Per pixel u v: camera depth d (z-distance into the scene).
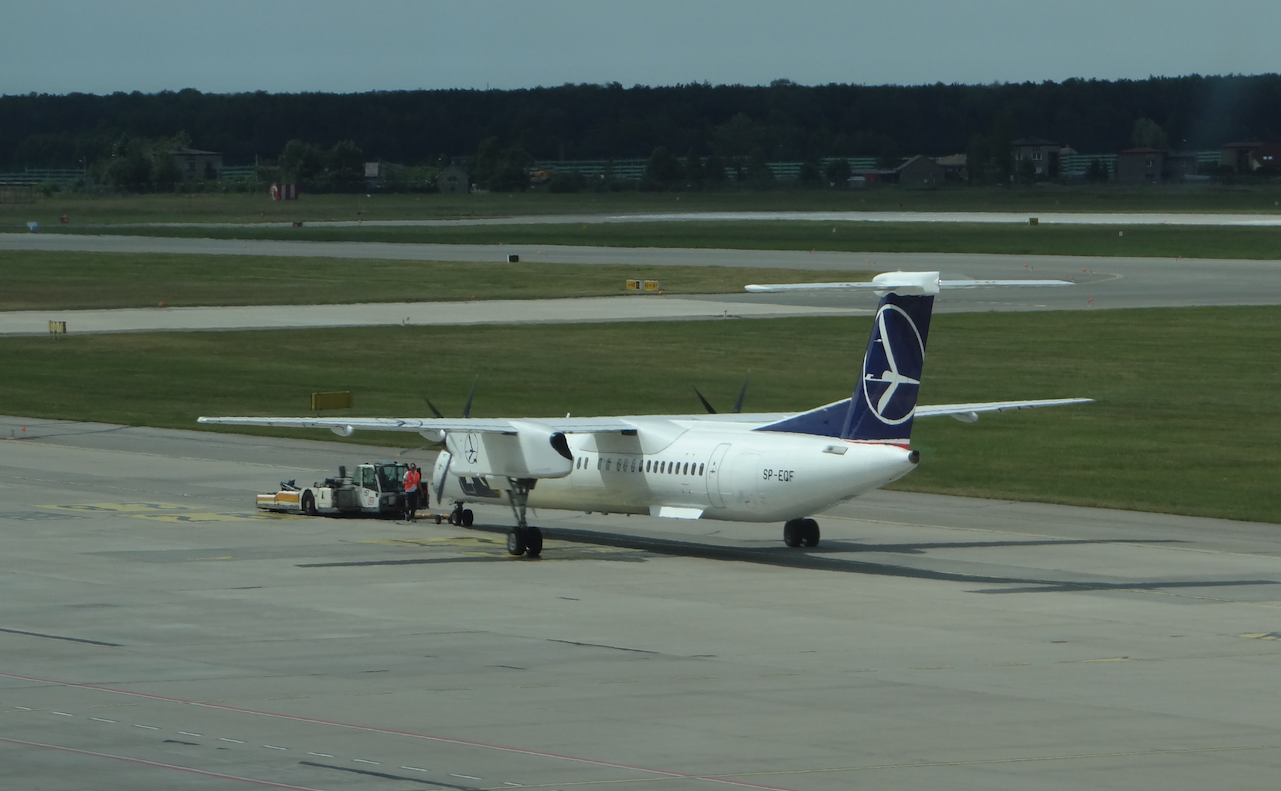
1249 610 113.50
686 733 78.81
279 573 127.88
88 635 103.19
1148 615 111.31
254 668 93.50
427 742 76.81
